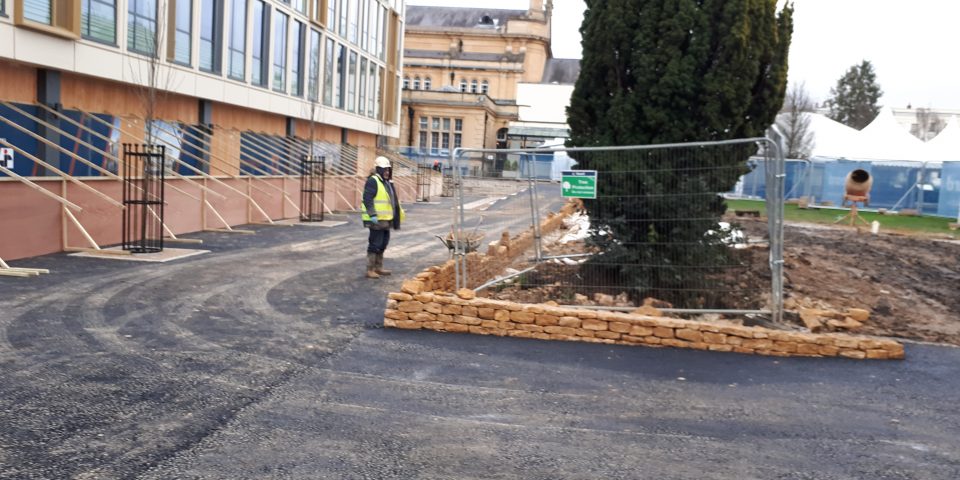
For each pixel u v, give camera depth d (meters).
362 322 8.36
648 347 7.62
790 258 12.79
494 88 81.38
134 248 13.20
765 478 4.44
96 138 16.09
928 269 13.23
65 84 15.16
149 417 5.09
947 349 7.72
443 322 8.05
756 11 9.12
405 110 66.94
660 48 9.20
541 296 9.21
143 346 6.93
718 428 5.30
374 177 11.38
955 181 25.44
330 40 30.28
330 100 30.72
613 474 4.44
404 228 20.77
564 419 5.41
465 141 67.19
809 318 8.12
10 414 5.00
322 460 4.50
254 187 20.56
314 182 24.56
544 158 10.91
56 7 14.19
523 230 10.32
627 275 8.95
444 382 6.22
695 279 8.68
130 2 16.86
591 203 9.16
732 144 8.72
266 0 23.92
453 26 87.31
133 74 15.80
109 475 4.14
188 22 19.34
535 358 7.08
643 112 9.36
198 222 17.70
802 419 5.54
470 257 9.68
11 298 8.80
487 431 5.11
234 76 22.09
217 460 4.43
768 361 7.17
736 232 8.91
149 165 13.94
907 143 32.25
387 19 38.75
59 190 12.75
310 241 16.62
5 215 11.50
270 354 6.85
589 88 10.01
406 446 4.78
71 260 11.99
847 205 29.47
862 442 5.09
